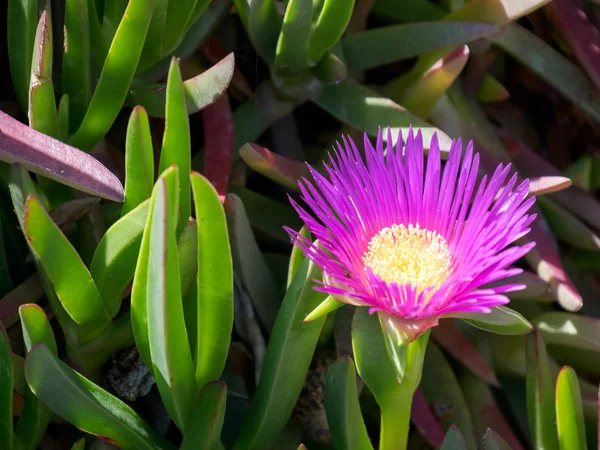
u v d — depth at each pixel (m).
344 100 0.40
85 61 0.34
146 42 0.36
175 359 0.27
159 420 0.34
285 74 0.39
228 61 0.32
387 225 0.31
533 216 0.27
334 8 0.37
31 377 0.26
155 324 0.27
